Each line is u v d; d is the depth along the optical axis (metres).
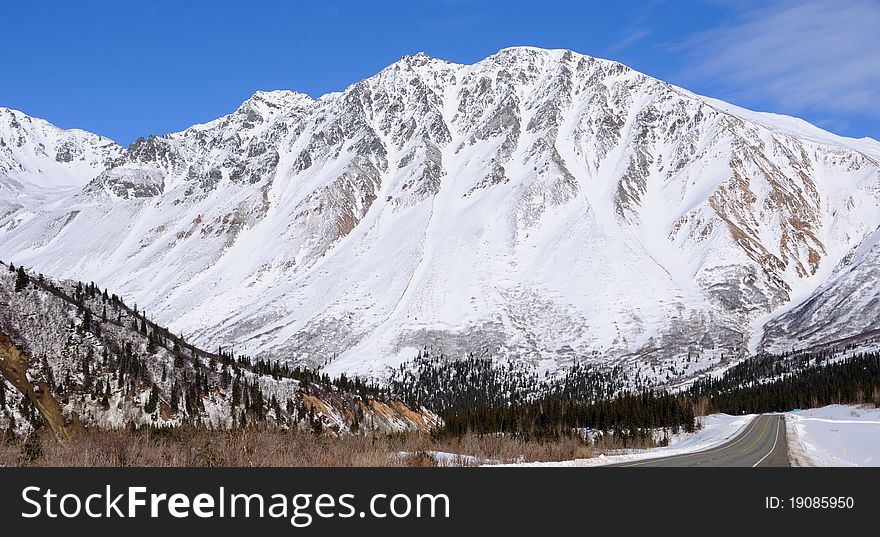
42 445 37.78
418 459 39.47
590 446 69.38
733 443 69.12
